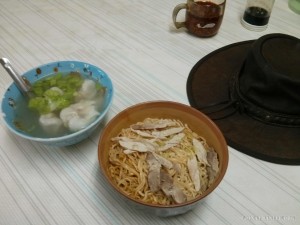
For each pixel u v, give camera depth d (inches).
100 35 20.2
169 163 11.4
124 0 23.6
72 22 21.4
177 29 20.6
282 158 13.0
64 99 13.8
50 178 12.8
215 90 16.0
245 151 13.3
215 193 12.2
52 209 11.8
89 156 13.6
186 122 13.0
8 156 13.6
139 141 12.2
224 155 11.0
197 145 12.2
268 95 13.2
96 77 14.6
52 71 14.8
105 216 11.6
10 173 13.0
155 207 9.6
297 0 21.6
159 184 10.8
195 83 16.4
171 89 16.5
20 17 22.0
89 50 19.1
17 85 13.7
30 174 13.0
